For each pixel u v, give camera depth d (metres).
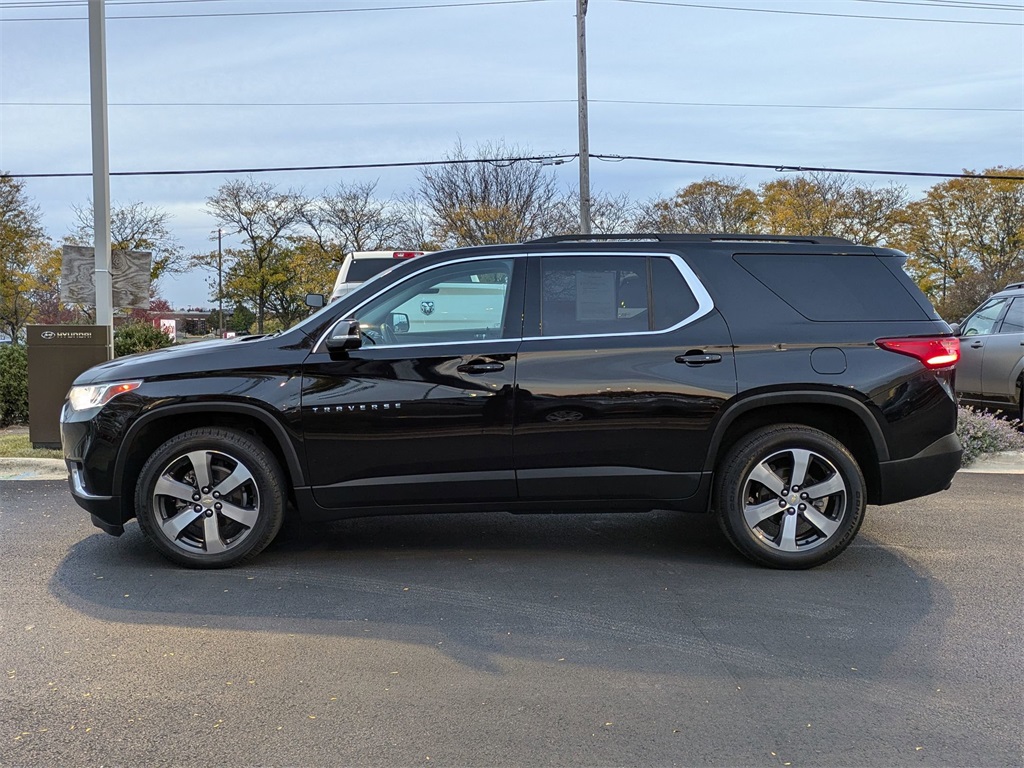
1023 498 6.68
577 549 5.24
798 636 3.85
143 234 42.75
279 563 4.92
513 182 32.97
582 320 4.75
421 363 4.65
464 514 6.13
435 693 3.27
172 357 4.73
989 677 3.43
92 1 9.05
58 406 8.53
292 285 46.47
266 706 3.15
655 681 3.38
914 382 4.70
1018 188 43.31
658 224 41.84
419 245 38.44
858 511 4.72
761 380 4.64
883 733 2.97
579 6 23.72
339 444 4.65
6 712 3.10
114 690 3.28
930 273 45.91
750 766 2.76
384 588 4.49
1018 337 10.07
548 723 3.03
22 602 4.25
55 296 36.31
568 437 4.66
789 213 42.12
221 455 4.71
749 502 4.78
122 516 4.77
